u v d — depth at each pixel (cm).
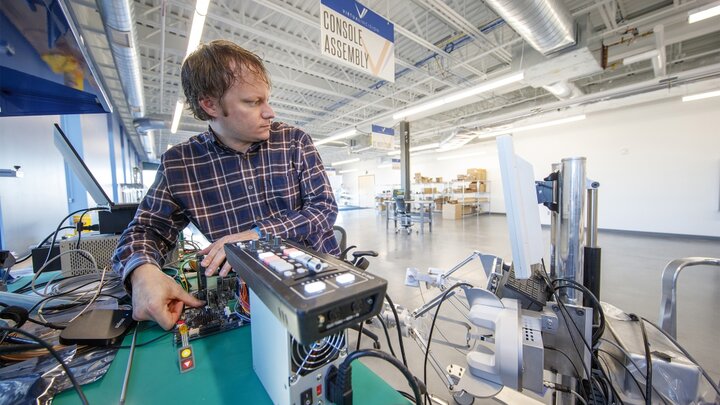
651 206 526
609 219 575
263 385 40
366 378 43
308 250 44
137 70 282
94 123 394
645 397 60
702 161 474
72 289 84
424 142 1032
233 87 54
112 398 38
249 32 307
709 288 254
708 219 471
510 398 99
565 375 74
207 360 46
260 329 40
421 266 346
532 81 343
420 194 961
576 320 67
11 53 69
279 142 74
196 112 62
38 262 103
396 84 477
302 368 35
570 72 316
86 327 52
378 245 474
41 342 36
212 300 65
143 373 43
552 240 86
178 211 68
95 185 102
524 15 210
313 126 752
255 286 34
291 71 433
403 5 283
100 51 290
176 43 317
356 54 178
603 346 74
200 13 200
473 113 643
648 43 318
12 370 43
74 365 44
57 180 280
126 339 53
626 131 551
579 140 614
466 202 860
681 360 65
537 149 679
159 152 1155
